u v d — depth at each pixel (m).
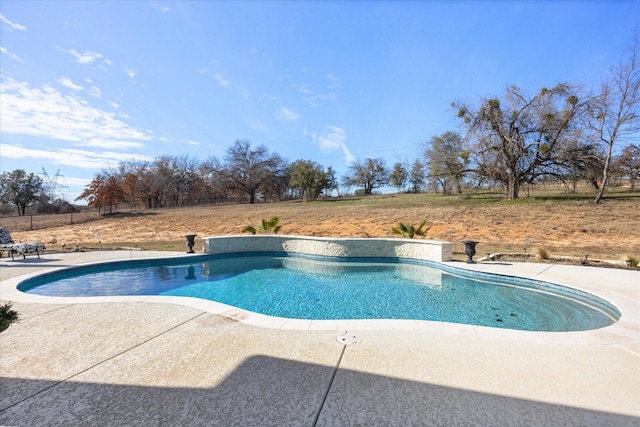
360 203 32.75
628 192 25.95
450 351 3.25
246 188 52.59
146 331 3.79
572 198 22.94
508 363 2.99
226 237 12.07
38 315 4.40
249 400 2.36
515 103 23.80
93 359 3.05
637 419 2.16
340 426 2.06
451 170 28.36
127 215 30.14
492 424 2.09
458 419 2.14
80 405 2.30
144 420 2.12
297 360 3.02
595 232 13.67
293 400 2.36
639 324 4.13
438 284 8.00
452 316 5.68
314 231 18.02
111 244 14.71
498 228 15.68
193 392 2.47
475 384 2.61
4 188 37.66
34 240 17.02
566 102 22.19
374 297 6.93
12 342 3.46
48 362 2.99
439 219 18.97
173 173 48.56
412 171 55.31
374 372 2.79
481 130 24.39
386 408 2.26
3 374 2.76
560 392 2.50
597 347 3.38
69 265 8.85
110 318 4.27
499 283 7.78
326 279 8.70
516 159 23.72
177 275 9.17
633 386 2.60
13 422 2.11
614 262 8.49
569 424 2.10
